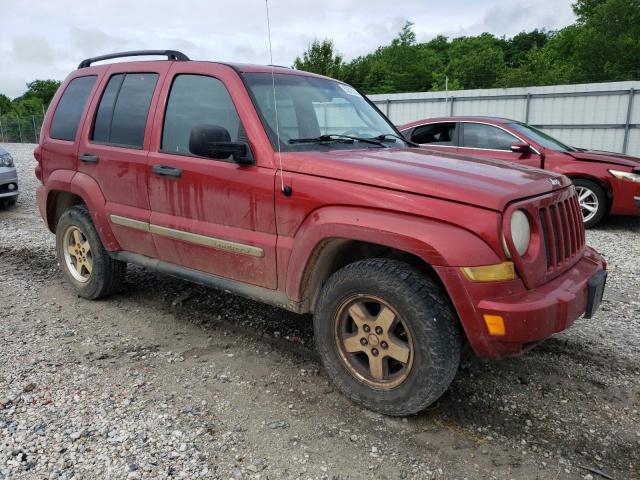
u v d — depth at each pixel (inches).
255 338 158.9
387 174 113.0
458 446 109.2
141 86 163.2
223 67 143.6
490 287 102.1
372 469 101.8
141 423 114.3
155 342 155.7
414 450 107.7
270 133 131.7
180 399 124.5
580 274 121.0
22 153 987.3
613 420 119.1
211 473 99.4
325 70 1189.1
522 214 106.5
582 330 166.2
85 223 180.1
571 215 124.9
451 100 815.7
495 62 2240.4
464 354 146.6
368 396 118.4
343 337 122.6
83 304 186.1
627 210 316.2
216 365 141.8
